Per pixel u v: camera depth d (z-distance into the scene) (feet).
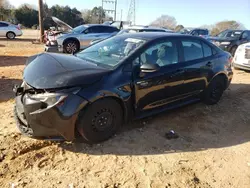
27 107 10.43
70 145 11.85
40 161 10.64
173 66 14.25
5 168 10.02
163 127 14.35
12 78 22.82
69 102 10.46
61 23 60.03
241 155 12.09
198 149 12.35
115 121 12.30
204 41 16.72
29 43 56.90
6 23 65.77
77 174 9.99
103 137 12.09
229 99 20.02
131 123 14.47
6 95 18.03
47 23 111.14
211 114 16.76
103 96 11.19
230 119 16.20
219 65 17.31
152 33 15.23
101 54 13.82
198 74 15.75
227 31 48.34
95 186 9.41
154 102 13.76
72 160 10.85
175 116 15.98
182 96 15.35
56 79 10.70
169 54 14.29
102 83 11.30
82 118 11.01
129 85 12.18
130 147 12.05
